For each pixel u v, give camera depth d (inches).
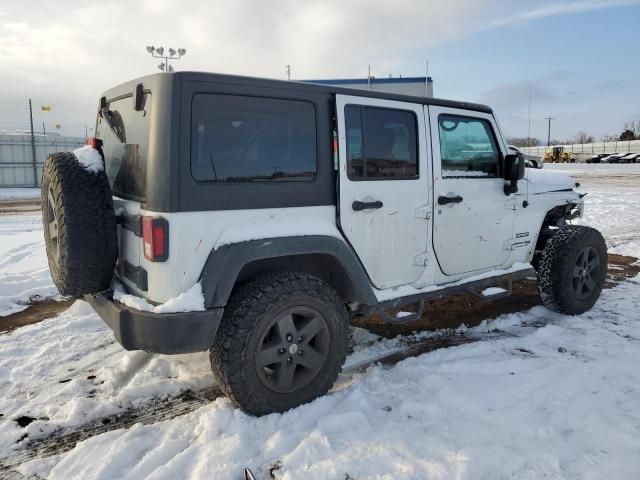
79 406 122.3
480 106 164.9
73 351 157.5
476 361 146.3
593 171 1395.2
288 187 120.2
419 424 113.3
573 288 186.7
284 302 115.6
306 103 123.5
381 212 136.9
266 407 116.6
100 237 115.6
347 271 126.5
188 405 126.2
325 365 124.1
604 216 454.9
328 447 103.7
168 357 148.9
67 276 114.7
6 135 854.5
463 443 105.2
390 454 101.5
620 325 179.3
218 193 109.5
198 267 107.7
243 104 113.6
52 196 119.1
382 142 137.6
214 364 114.2
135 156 116.8
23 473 100.7
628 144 2699.3
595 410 118.0
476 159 163.9
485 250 167.3
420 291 148.9
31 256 294.4
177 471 97.7
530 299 214.8
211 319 107.2
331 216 128.2
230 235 110.3
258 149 116.0
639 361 145.3
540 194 185.9
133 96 117.1
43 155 882.1
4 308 203.2
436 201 149.9
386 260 140.1
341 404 121.6
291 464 99.3
